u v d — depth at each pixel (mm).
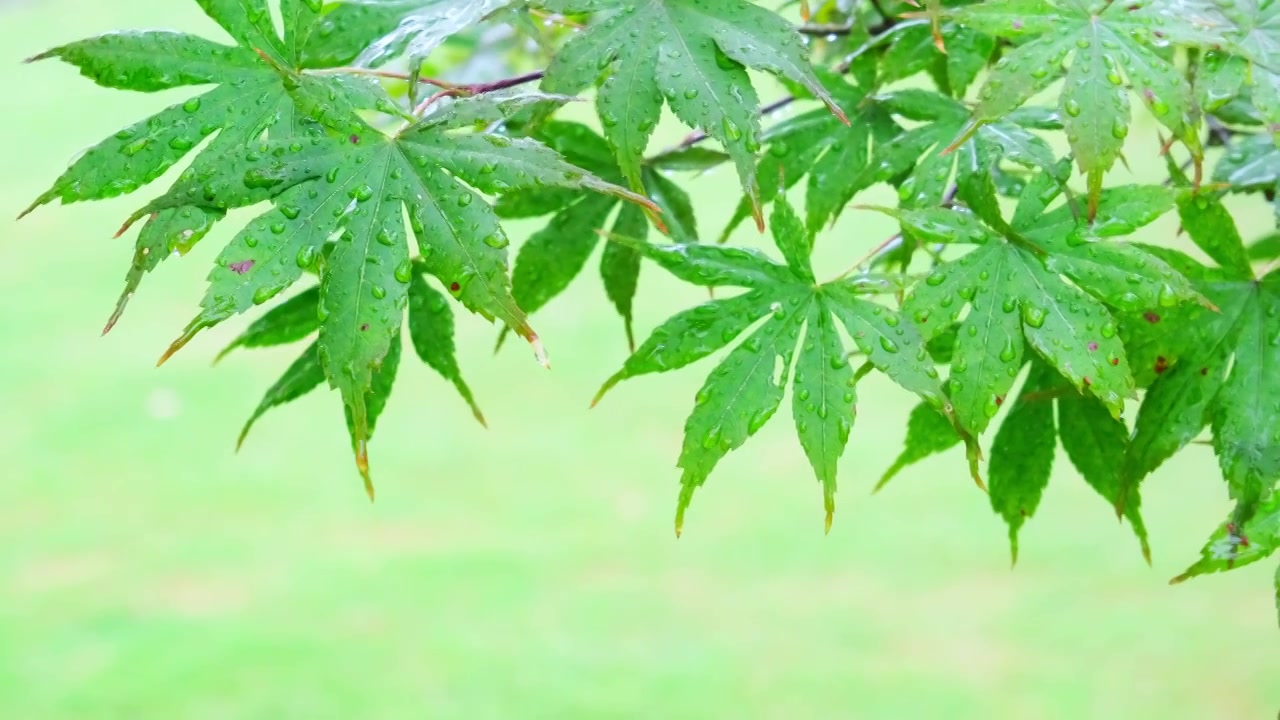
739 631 3217
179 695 2922
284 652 3127
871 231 4898
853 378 950
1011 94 953
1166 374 979
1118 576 3377
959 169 990
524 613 3309
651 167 1044
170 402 4590
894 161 1008
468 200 939
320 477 4125
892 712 2848
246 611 3328
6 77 7699
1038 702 2859
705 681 2988
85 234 5961
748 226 4203
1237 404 971
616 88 959
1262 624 3141
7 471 4062
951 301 955
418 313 1008
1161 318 977
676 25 964
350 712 2883
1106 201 960
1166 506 3725
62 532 3723
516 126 1017
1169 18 961
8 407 4465
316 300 1023
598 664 3080
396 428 4492
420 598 3404
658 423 4441
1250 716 2770
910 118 1016
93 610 3330
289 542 3717
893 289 956
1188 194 978
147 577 3490
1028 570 3438
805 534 3686
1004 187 1044
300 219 940
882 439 4160
